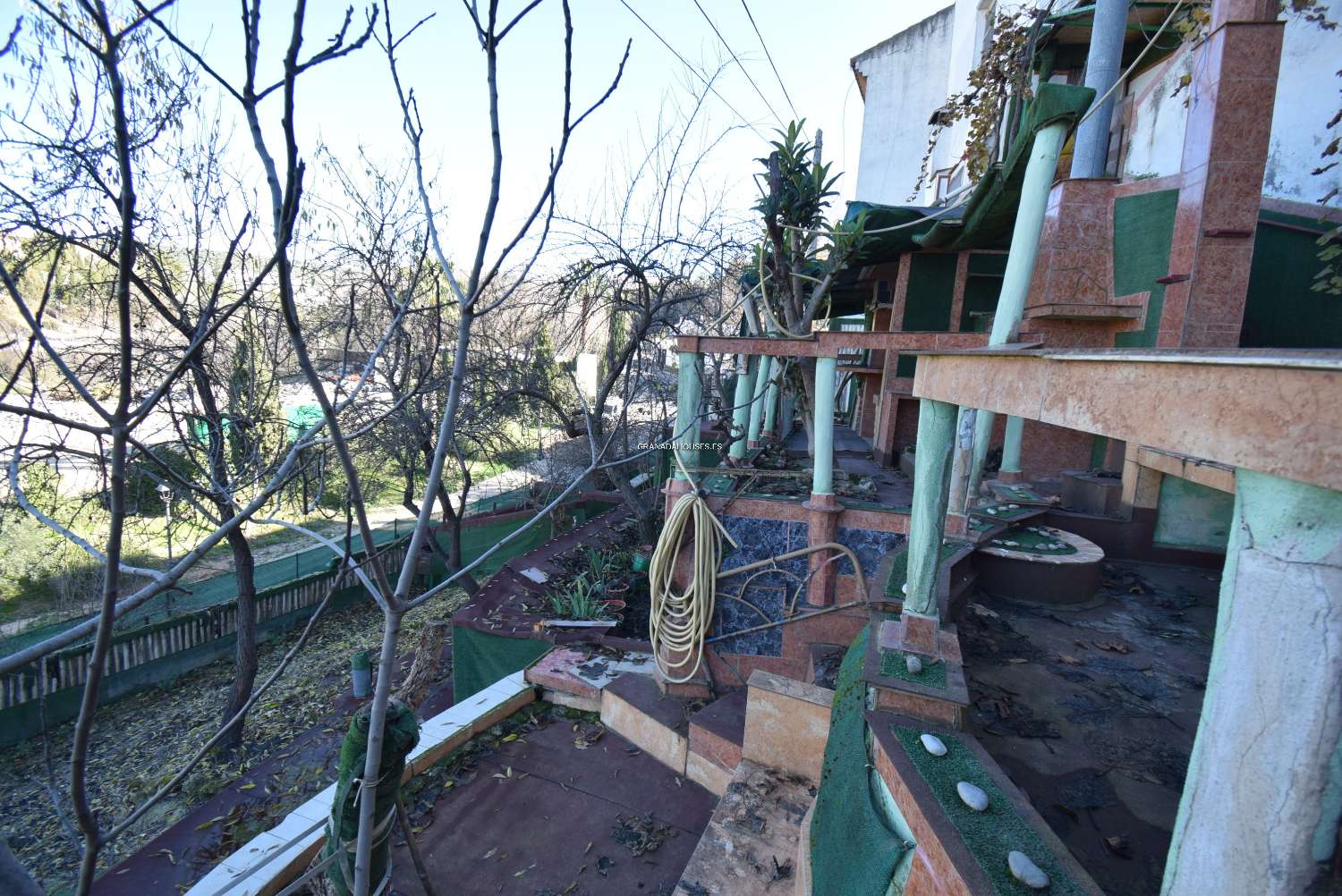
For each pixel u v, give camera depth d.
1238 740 0.90
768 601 5.28
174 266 6.12
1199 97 4.51
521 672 5.76
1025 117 4.14
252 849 3.60
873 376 11.66
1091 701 2.91
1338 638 0.80
